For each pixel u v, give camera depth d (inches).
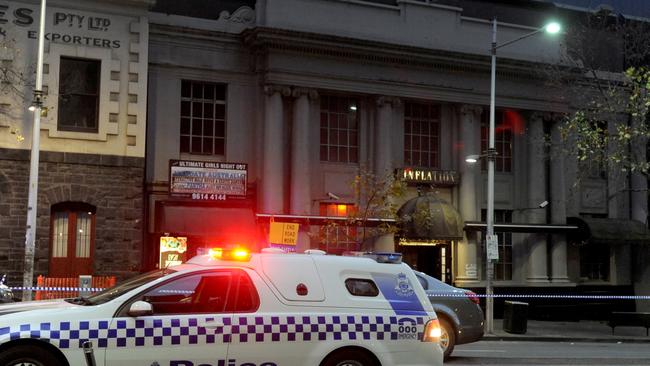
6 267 745.6
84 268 786.2
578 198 1064.8
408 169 948.0
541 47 1028.5
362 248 862.5
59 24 781.9
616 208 1090.1
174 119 869.8
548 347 676.7
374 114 950.4
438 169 972.6
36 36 771.4
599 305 1046.4
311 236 879.1
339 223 879.1
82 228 790.5
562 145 936.9
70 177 776.3
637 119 824.9
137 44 811.4
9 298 617.3
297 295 321.4
